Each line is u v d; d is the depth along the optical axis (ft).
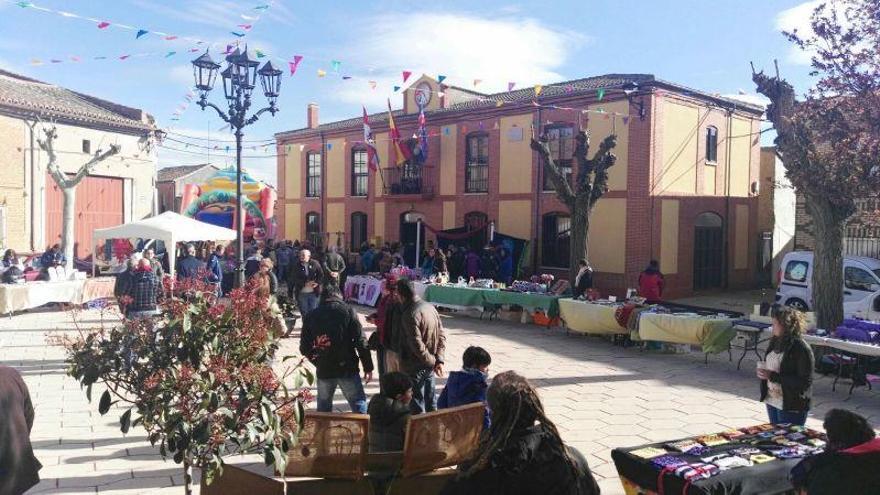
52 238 79.61
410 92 89.20
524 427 9.13
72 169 81.15
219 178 93.76
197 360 11.66
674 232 66.18
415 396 21.11
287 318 38.32
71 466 19.51
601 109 66.39
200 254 64.18
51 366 32.78
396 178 88.58
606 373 32.94
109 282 56.85
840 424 11.78
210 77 39.78
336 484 13.32
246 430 11.32
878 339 29.63
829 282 35.04
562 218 70.59
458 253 67.82
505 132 75.31
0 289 48.60
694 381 31.45
